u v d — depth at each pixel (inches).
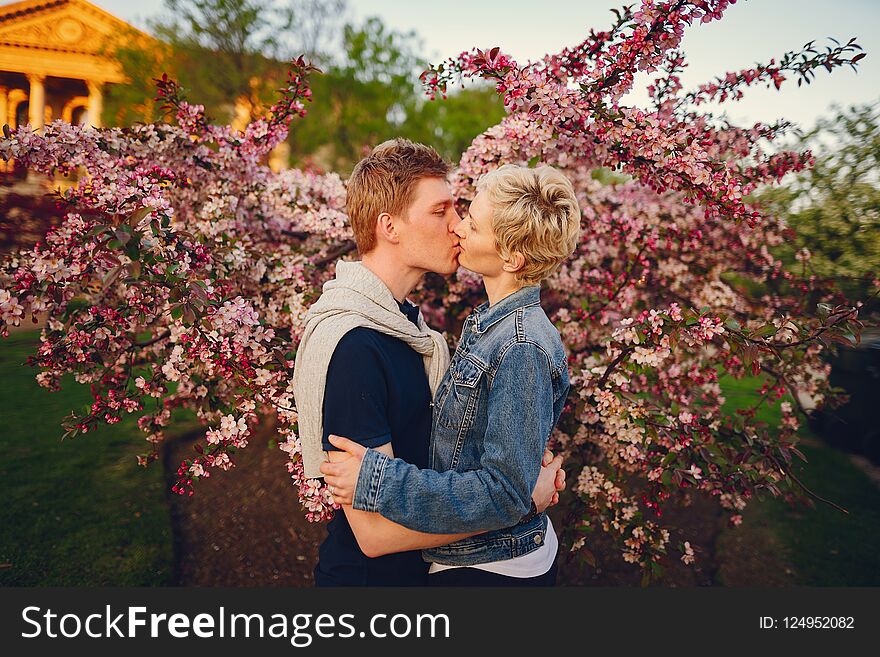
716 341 112.7
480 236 53.2
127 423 201.9
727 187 84.4
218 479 165.0
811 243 157.5
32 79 744.3
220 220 100.0
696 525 149.6
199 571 121.6
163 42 415.5
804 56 87.2
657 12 76.4
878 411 189.3
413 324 55.7
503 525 45.8
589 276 125.3
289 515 146.9
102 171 85.5
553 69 85.6
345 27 440.8
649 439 86.7
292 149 436.1
